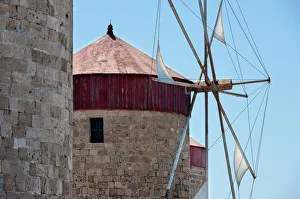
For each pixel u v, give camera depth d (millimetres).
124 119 70062
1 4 43188
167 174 70688
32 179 43375
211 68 72875
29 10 44250
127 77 70750
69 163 46562
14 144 42750
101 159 69125
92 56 73688
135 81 70875
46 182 44188
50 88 45031
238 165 77438
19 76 43406
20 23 43719
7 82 42875
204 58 73750
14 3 43594
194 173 85688
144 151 69875
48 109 44781
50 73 45125
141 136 70125
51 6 45594
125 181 68938
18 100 43219
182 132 73000
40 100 44312
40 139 44094
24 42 43812
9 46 43188
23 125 43281
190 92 74688
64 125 46000
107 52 74125
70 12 47750
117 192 68688
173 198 71125
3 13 43188
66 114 46344
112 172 68938
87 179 68938
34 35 44344
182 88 73625
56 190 44906
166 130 71375
